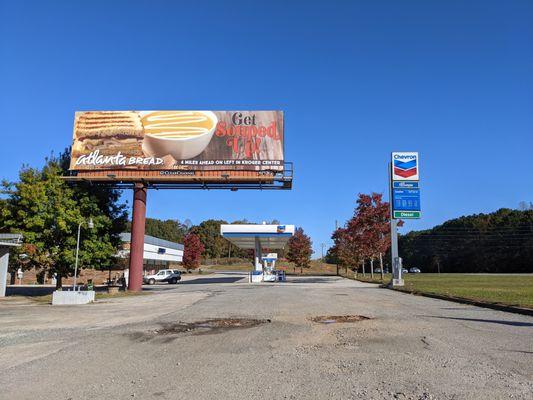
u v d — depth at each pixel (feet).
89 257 102.58
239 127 111.55
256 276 176.55
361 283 151.84
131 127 111.65
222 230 170.09
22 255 103.45
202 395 20.57
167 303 73.56
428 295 81.51
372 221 166.40
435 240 374.43
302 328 41.29
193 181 111.45
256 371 24.89
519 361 26.00
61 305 74.02
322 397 19.92
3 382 23.39
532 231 310.86
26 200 96.58
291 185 112.27
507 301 61.67
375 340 33.88
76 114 112.47
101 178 108.88
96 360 28.50
